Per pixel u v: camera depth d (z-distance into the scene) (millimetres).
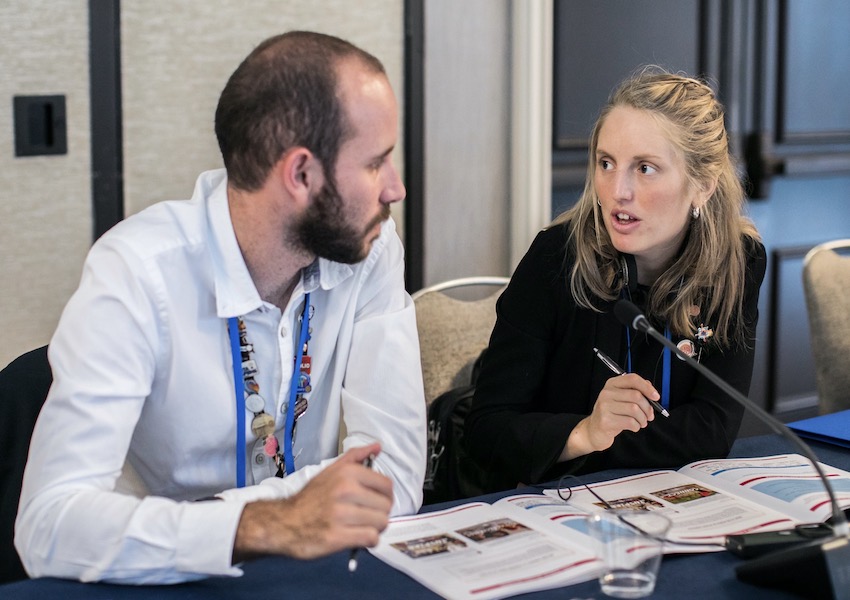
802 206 4102
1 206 2516
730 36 3715
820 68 4004
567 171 3393
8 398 1590
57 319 2627
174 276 1446
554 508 1493
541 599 1204
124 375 1370
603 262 1896
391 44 2926
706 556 1348
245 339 1516
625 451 1744
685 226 1883
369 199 1400
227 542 1211
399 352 1621
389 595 1218
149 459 1554
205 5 2670
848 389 2455
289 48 1367
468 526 1424
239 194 1432
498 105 3121
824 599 1199
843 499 1512
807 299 2471
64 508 1259
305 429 1661
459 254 3121
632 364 1920
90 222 2621
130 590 1237
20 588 1235
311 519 1188
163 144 2686
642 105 1783
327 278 1561
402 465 1577
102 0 2543
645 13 3518
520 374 1938
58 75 2527
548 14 3066
